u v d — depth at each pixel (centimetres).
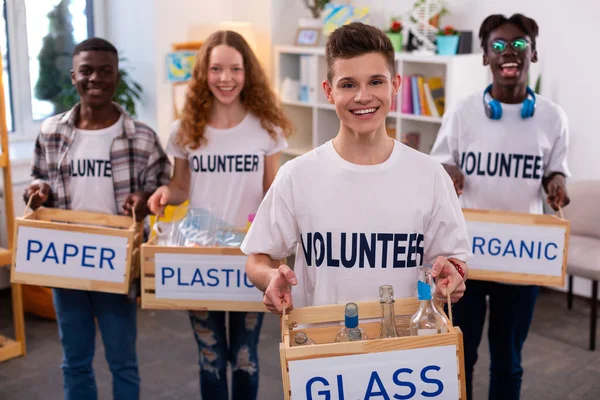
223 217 254
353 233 158
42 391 314
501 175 246
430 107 419
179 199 261
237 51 247
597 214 371
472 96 251
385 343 137
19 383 321
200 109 251
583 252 355
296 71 500
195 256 226
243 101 254
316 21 477
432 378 138
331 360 136
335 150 160
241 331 247
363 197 157
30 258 238
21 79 461
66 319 246
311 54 471
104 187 251
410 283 161
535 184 246
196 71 250
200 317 242
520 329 248
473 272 236
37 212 248
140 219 248
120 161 250
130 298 246
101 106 249
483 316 249
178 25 471
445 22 441
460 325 245
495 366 253
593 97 393
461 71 404
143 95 474
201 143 252
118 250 233
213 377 247
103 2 477
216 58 244
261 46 497
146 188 257
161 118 472
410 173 158
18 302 346
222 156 252
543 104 244
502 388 252
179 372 331
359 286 160
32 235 237
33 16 460
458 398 139
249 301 227
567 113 405
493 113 241
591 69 392
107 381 325
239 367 250
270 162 259
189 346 360
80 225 233
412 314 154
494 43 240
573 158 408
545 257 231
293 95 490
